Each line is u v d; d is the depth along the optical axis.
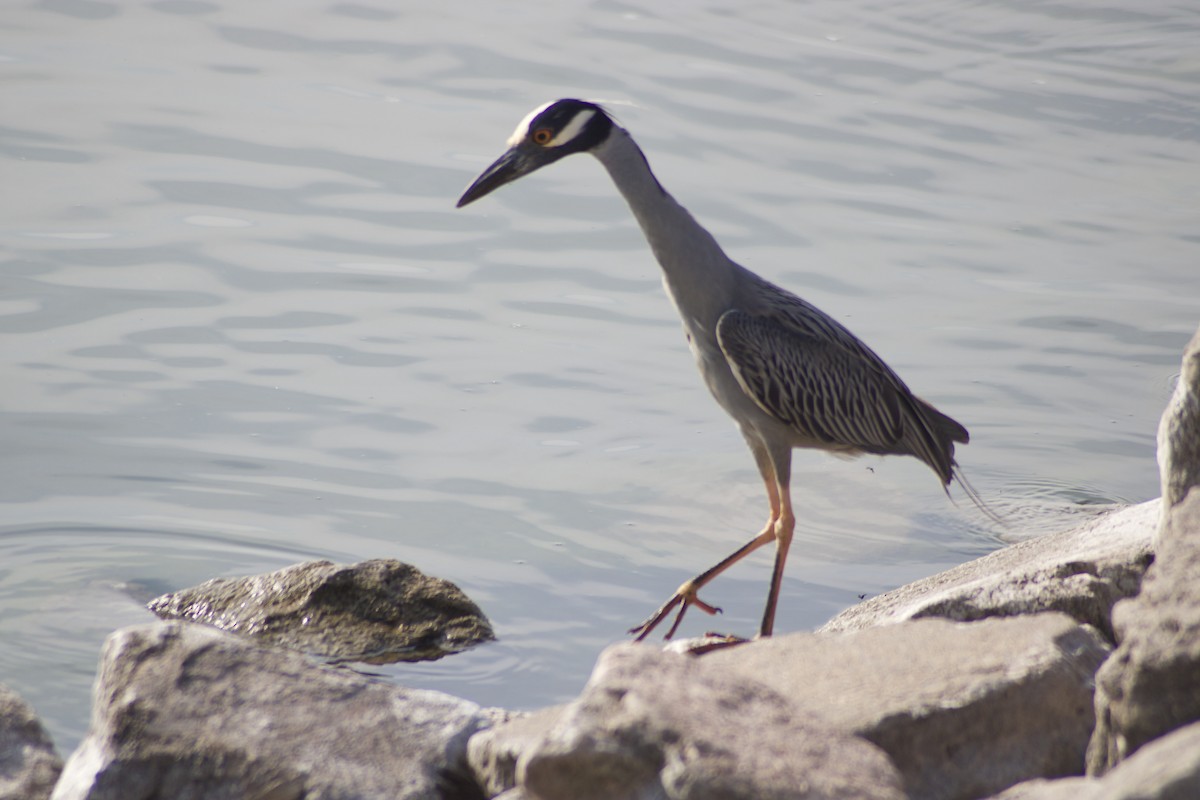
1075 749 6.63
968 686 6.49
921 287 16.45
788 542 10.50
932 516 12.56
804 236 17.36
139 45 21.38
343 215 17.20
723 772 5.26
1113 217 18.23
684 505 12.39
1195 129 20.91
